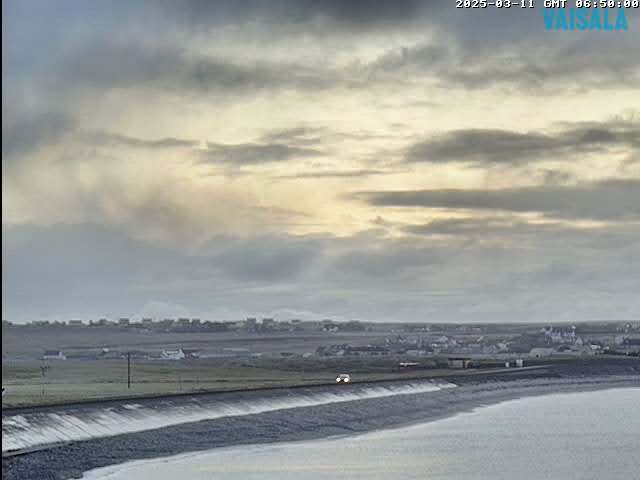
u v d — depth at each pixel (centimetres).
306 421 16825
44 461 11225
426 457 13088
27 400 17125
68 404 14712
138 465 11781
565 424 17850
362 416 18238
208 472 11412
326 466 12138
